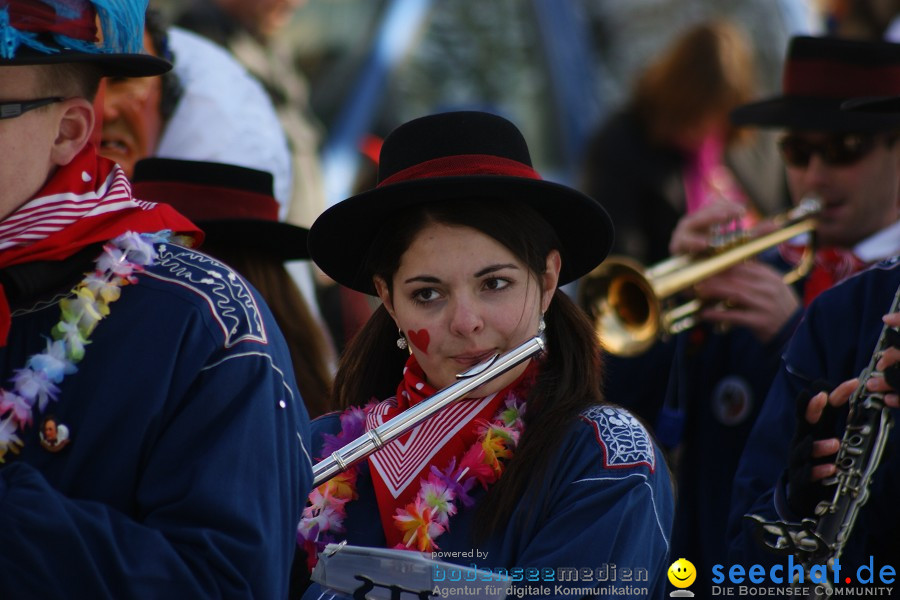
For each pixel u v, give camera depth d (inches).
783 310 590.9
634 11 1300.4
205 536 308.7
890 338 437.4
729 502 580.4
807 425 447.2
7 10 318.3
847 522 427.8
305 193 869.8
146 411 316.5
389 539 402.6
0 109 321.7
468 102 1247.5
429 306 398.6
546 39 1275.8
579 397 406.6
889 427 434.6
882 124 585.3
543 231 403.5
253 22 888.9
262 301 347.6
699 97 884.6
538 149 1255.5
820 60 607.2
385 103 1220.5
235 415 323.0
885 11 975.0
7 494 302.8
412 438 410.3
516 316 394.9
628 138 894.4
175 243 357.1
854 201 598.2
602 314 610.2
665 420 588.4
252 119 685.3
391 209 406.3
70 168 335.0
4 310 319.9
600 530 371.2
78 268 333.1
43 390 315.0
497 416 407.5
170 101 649.6
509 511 386.3
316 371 553.6
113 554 300.4
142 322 324.8
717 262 598.5
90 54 327.0
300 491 337.7
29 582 296.0
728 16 1285.7
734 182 912.3
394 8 1243.8
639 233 885.8
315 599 401.4
